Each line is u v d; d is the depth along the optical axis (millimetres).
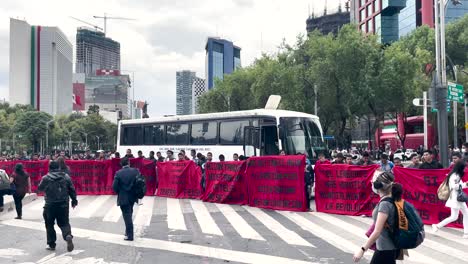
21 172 13945
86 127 121062
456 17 76125
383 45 39844
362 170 13727
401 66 37219
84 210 15414
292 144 19719
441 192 10883
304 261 8375
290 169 15078
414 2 81812
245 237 10656
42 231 11750
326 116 40719
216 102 64562
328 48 37312
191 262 8352
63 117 135250
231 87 60344
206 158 19953
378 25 90375
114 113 193000
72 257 8797
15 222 13211
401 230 5082
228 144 21688
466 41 58562
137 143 26516
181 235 10945
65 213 9414
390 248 5156
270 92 43500
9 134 92438
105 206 16531
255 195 16047
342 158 15883
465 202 10594
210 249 9406
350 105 36812
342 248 9461
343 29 37969
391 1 85188
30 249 9562
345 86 36531
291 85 40625
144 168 20156
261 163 15914
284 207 15156
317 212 14617
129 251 9273
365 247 5172
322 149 20750
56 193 9344
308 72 40188
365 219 13164
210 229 11711
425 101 24812
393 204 5172
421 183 12266
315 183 14805
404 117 53375
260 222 12781
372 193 13531
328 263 8234
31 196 18875
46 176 9438
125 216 10336
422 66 48875
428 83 45344
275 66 44031
